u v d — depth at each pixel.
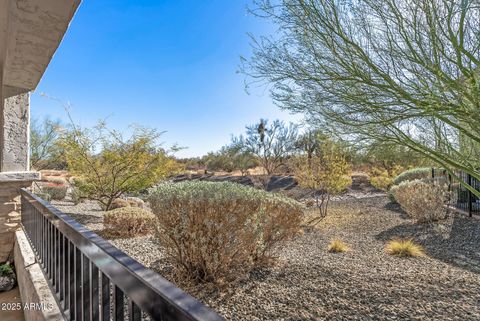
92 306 1.16
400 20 2.35
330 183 9.20
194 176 20.20
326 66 2.66
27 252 3.07
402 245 4.69
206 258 2.77
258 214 3.32
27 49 2.94
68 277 1.53
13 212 3.97
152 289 0.63
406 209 7.64
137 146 7.27
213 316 0.50
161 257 3.54
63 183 12.26
